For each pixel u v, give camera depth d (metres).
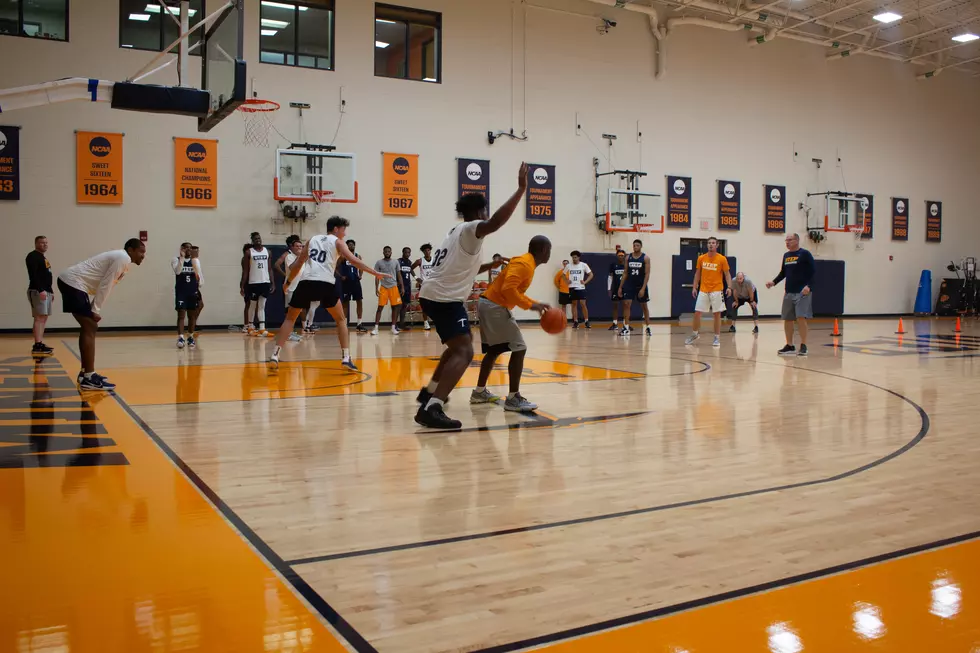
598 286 18.58
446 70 16.83
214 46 8.55
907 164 23.44
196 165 14.65
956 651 1.94
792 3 19.45
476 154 17.17
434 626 2.09
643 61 19.00
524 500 3.39
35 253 9.33
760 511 3.24
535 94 17.75
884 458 4.27
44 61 13.54
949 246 24.39
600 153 18.53
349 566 2.54
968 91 24.67
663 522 3.08
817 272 21.67
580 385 7.28
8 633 1.99
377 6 16.12
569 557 2.66
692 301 19.94
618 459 4.22
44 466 3.86
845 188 22.20
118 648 1.91
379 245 16.31
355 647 1.95
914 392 6.90
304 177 15.12
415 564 2.57
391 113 16.30
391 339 12.85
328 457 4.20
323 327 15.64
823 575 2.48
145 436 4.68
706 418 5.54
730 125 20.28
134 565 2.51
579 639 2.01
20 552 2.61
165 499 3.31
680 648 1.95
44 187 13.62
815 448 4.54
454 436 4.82
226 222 14.92
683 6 18.81
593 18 18.33
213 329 14.83
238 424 5.12
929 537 2.89
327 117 15.71
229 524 2.98
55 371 7.83
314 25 15.67
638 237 19.17
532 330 16.05
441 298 5.17
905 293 23.55
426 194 16.69
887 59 22.88
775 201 21.03
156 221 14.41
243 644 1.95
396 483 3.66
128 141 14.16
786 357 10.19
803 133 21.45
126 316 14.25
